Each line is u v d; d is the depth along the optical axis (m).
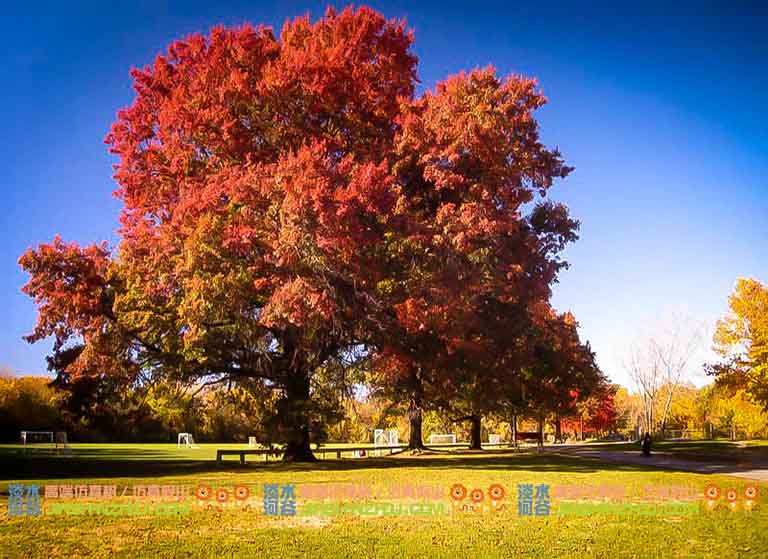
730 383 44.81
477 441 54.22
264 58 30.17
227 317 27.84
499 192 27.86
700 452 41.59
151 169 30.25
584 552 10.50
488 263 27.12
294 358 29.34
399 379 33.34
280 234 24.17
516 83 27.59
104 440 73.94
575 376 51.78
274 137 29.22
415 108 29.84
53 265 29.39
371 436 76.56
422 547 10.70
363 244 25.14
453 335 27.55
